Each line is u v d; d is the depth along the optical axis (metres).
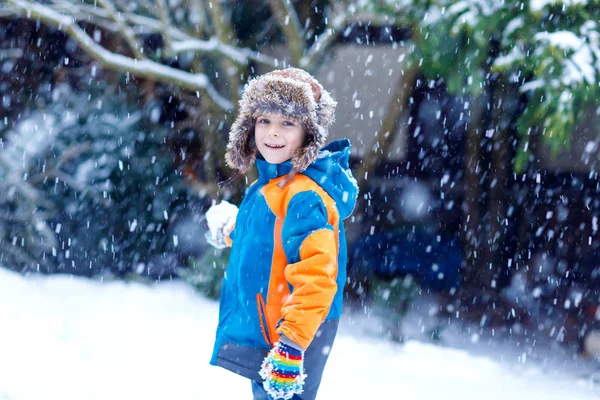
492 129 9.39
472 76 6.98
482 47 6.86
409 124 11.52
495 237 10.09
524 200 10.46
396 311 8.07
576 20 6.32
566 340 8.20
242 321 2.46
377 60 10.57
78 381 3.96
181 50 8.44
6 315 5.52
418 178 11.53
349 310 8.77
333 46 10.29
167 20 8.36
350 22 10.26
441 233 11.17
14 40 11.05
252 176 9.55
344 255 2.56
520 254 10.36
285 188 2.41
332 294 2.25
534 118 6.41
